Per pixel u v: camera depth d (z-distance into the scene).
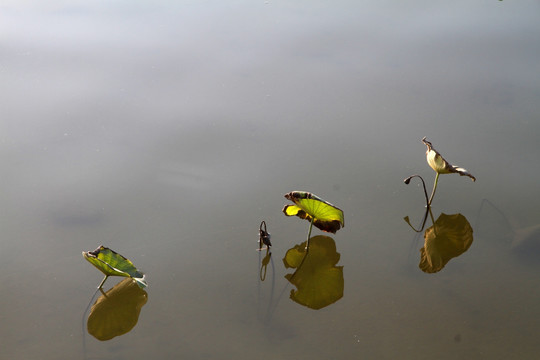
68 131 6.52
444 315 4.16
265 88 7.41
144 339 4.03
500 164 5.82
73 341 4.01
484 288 4.41
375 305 4.29
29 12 9.83
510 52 8.27
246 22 9.55
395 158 6.02
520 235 4.91
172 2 10.48
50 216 5.27
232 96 7.22
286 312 4.25
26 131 6.50
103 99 7.14
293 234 5.12
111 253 4.36
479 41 8.67
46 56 8.22
